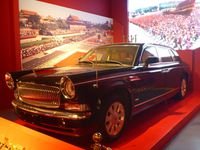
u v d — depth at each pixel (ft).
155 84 13.39
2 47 17.16
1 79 17.16
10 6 17.19
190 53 21.91
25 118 10.48
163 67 14.73
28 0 18.25
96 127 9.25
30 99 10.12
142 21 26.32
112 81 10.04
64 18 21.58
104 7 26.73
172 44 24.80
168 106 16.16
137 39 26.78
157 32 25.55
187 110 14.98
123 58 12.78
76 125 8.72
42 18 19.44
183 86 18.43
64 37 21.63
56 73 10.23
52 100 9.31
